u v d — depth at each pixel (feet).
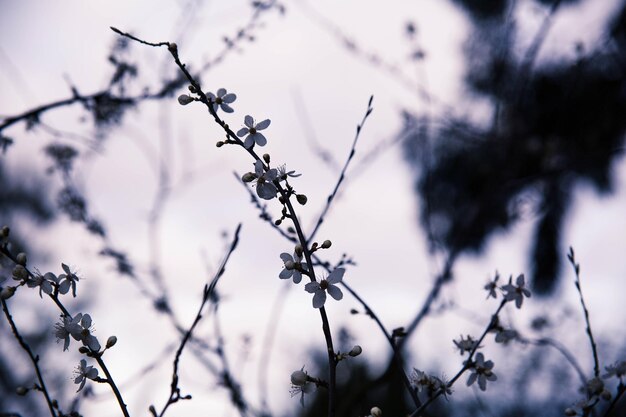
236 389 10.09
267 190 5.80
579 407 6.27
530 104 20.31
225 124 6.10
